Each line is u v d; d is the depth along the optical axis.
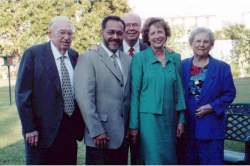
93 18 21.62
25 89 3.85
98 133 3.77
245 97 11.14
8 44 22.16
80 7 21.94
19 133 7.46
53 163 3.98
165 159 3.94
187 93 4.10
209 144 4.06
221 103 4.04
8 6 21.81
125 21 4.76
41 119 3.90
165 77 3.93
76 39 21.45
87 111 3.77
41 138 3.92
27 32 21.75
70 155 4.06
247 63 19.44
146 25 4.09
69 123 3.96
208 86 4.04
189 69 4.13
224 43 20.09
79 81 3.83
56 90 3.88
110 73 3.88
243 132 4.59
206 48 4.06
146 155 3.95
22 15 21.69
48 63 3.90
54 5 21.72
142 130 3.95
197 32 4.09
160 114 3.91
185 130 4.16
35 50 3.93
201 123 4.05
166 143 3.95
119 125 3.90
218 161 4.07
